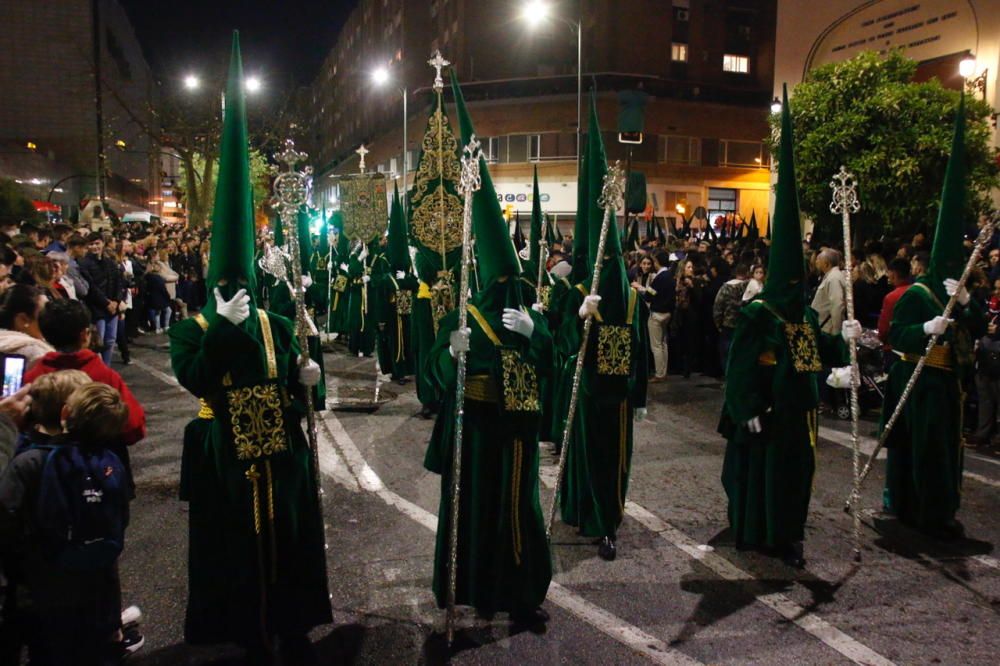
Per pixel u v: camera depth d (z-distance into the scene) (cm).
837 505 581
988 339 724
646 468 666
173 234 1973
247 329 337
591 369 488
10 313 430
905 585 450
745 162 4062
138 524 529
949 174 530
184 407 875
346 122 8212
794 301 475
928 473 517
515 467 392
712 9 4384
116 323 1081
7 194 1741
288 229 364
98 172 2439
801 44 1998
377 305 1017
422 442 737
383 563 471
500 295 396
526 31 4512
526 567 398
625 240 1229
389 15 6203
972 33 1586
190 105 2948
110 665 340
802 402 474
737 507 495
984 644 386
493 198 398
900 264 755
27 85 4578
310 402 366
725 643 385
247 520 341
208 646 379
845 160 1386
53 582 300
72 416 304
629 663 367
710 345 1100
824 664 367
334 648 377
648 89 3825
